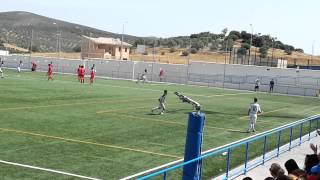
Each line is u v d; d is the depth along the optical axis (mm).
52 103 32031
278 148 17922
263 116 33781
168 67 75750
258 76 69062
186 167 11773
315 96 64812
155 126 24562
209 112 33531
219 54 137250
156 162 16109
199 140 11758
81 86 50500
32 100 32969
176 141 20406
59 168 14367
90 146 18109
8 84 46031
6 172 13469
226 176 13453
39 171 13852
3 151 16188
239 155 17953
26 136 19219
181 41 170250
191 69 73938
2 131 20047
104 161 15750
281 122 30531
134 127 23797
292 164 10586
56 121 24000
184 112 31688
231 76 70938
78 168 14539
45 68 84938
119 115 28172
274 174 9461
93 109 30297
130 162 15875
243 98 50250
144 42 164875
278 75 67750
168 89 56844
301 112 38812
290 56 145625
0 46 165750
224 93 57188
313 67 79375
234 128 26109
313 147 13008
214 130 24844
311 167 11305
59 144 18078
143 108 32812
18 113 25984
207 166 15797
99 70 80938
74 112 28078
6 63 88750
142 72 77688
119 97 40469
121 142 19375
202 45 163750
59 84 51000
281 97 57844
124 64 79000
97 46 116312
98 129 22344
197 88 64375
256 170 15453
